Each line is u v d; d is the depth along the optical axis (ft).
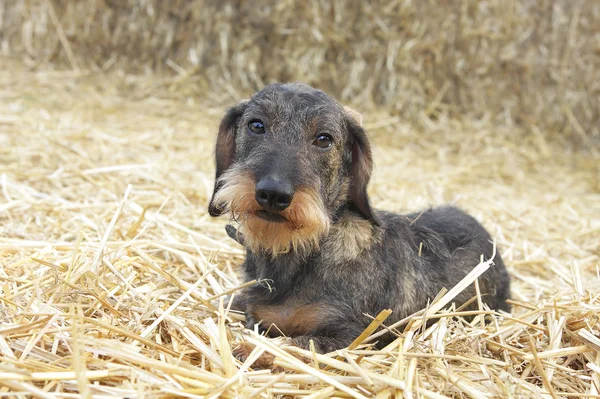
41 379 1.71
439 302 2.14
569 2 5.45
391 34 5.48
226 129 2.39
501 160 5.03
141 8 5.79
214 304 2.31
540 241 3.40
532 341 2.00
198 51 5.76
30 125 4.25
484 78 5.56
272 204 2.07
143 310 2.07
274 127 2.22
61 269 2.27
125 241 2.59
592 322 2.15
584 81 5.50
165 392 1.73
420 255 2.39
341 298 2.18
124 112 5.17
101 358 1.85
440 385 1.90
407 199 3.84
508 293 2.68
